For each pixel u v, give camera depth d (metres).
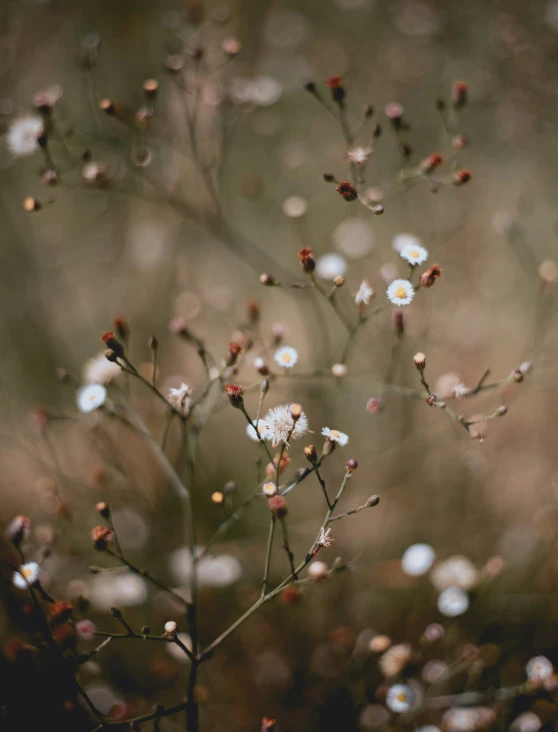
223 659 0.71
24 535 0.60
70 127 0.70
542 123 0.88
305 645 0.71
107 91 0.95
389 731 0.66
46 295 0.87
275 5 1.02
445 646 0.68
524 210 0.79
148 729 0.67
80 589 0.68
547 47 0.90
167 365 0.79
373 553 0.74
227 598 0.73
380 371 0.76
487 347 0.81
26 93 0.98
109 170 0.71
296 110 1.00
